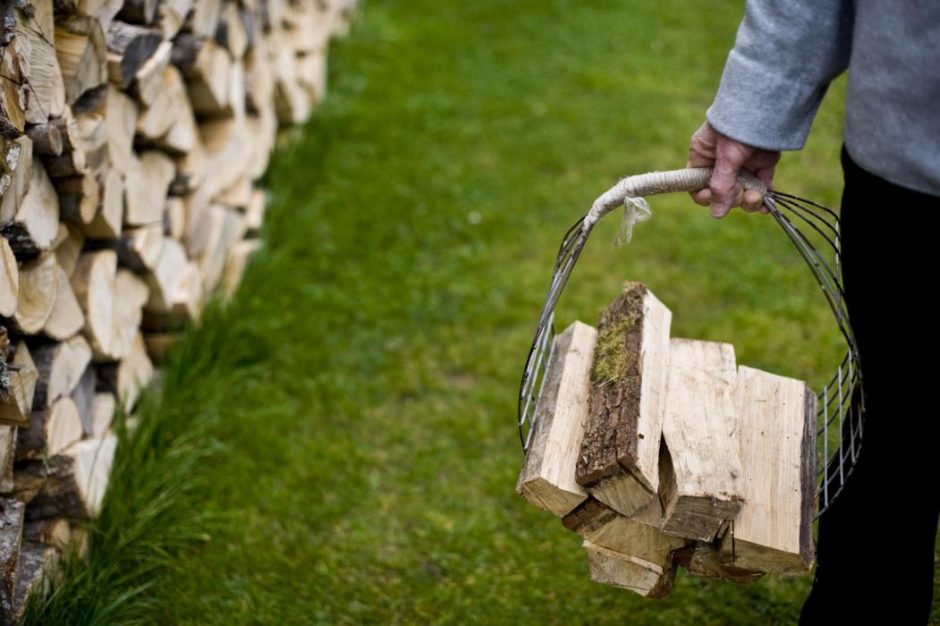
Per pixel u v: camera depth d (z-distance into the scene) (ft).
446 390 9.78
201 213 9.96
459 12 18.44
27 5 6.13
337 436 9.17
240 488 8.47
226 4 10.34
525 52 16.99
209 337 9.53
